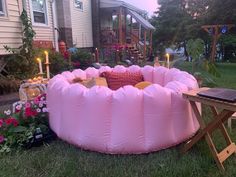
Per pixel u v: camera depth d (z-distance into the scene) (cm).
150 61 1427
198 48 531
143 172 225
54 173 222
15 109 332
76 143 263
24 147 273
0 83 543
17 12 654
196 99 227
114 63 1108
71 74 402
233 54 1578
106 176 219
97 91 250
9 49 610
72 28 1121
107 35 1382
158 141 251
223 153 237
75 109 258
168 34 2177
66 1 1002
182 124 263
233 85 636
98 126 247
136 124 244
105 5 1355
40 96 341
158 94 245
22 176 219
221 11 1173
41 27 817
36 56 652
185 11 2109
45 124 310
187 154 254
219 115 225
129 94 242
